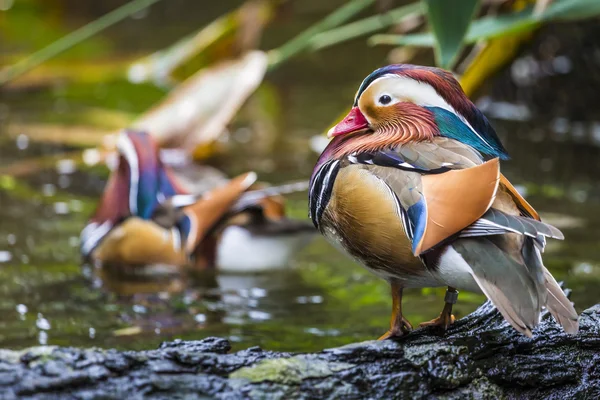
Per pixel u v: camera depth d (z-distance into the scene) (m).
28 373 4.89
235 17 17.20
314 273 10.20
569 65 16.09
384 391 5.30
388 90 5.62
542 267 4.99
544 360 5.66
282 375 5.21
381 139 5.56
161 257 10.32
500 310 4.73
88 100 17.92
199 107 14.83
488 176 4.94
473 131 5.50
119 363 5.04
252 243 10.27
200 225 10.27
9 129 16.00
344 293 9.52
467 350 5.54
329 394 5.20
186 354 5.19
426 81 5.54
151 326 8.52
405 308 8.91
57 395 4.85
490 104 17.20
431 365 5.42
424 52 14.66
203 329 8.43
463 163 5.25
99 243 10.49
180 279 10.00
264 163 14.28
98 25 15.10
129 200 10.59
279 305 9.16
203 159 14.46
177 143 14.45
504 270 4.85
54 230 11.46
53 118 16.73
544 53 16.34
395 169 5.32
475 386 5.49
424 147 5.41
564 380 5.65
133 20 24.88
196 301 9.27
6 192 12.88
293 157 14.62
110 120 16.56
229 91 14.93
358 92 5.78
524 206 5.20
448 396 5.41
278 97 18.31
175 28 23.75
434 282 5.47
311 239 10.41
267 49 20.89
